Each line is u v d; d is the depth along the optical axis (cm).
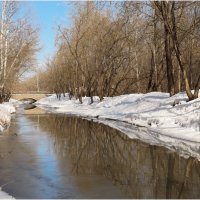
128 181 1094
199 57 4159
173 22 2520
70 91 6900
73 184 1055
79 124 2820
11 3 4078
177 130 2014
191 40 3741
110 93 5250
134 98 3725
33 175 1157
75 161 1376
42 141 1889
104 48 4759
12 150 1602
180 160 1380
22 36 4622
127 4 2608
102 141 1891
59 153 1541
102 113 3641
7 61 4666
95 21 4906
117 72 5300
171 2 2558
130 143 1792
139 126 2441
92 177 1143
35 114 4125
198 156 1445
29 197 934
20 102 9575
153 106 2930
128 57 4753
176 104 2564
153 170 1234
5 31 4144
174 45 2514
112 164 1327
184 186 1041
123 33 4466
